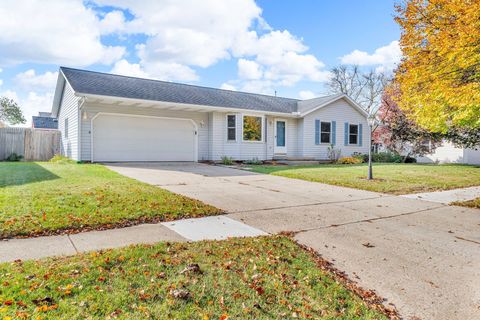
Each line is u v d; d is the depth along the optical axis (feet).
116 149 46.24
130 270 10.61
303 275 11.17
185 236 14.92
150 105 46.50
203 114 53.72
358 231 16.70
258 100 62.90
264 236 15.26
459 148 61.41
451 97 22.24
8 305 8.25
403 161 67.46
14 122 124.67
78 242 13.48
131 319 8.04
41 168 34.91
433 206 23.45
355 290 10.36
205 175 36.52
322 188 30.14
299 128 61.98
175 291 9.38
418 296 10.08
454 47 20.65
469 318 8.92
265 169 43.98
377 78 117.29
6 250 12.30
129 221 16.83
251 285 10.18
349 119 67.26
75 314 8.08
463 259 13.12
